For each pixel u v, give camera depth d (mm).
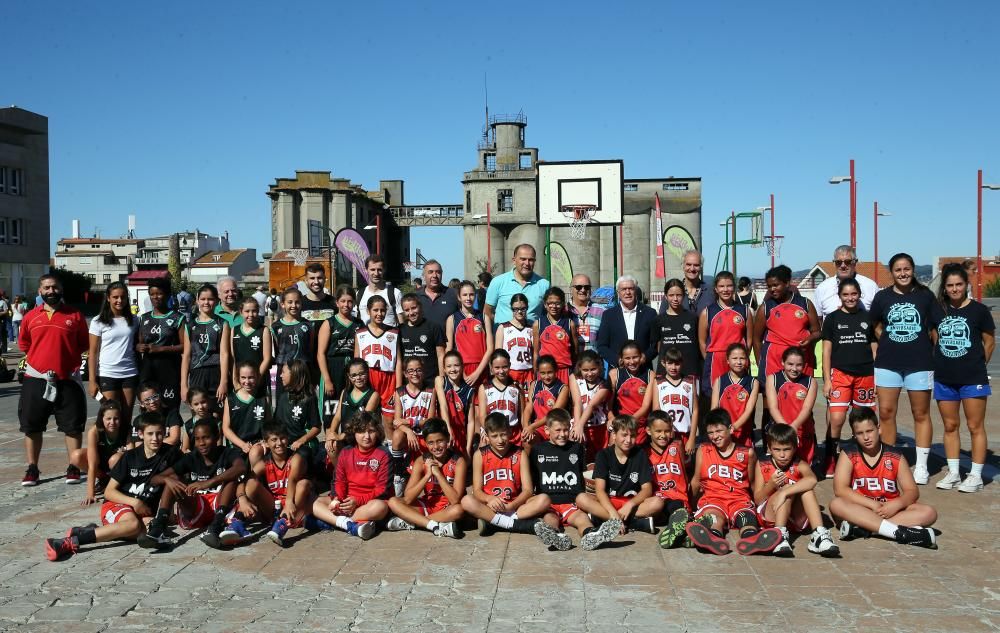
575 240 59875
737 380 7203
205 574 5184
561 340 7859
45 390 7578
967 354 7004
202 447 6145
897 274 7297
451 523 5945
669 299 7930
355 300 7941
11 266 42531
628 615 4391
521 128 65250
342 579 5066
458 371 7227
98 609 4574
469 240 63625
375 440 6184
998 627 4168
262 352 7793
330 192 69312
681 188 57844
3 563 5410
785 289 7770
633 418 6238
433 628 4262
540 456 6246
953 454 7199
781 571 5090
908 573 5008
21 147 42906
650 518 5977
